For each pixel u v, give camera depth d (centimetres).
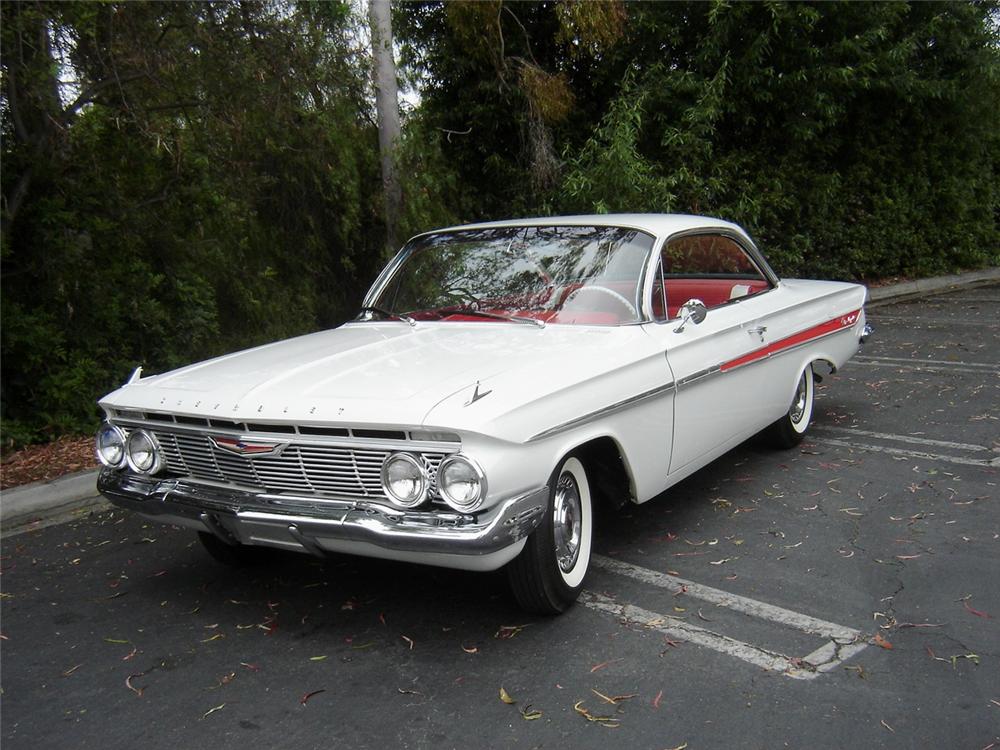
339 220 951
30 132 720
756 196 1361
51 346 712
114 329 750
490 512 330
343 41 837
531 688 330
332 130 859
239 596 429
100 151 736
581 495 401
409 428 329
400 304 505
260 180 848
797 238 1429
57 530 547
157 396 395
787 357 569
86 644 388
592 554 455
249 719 321
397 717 316
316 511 345
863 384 836
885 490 531
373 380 367
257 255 901
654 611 388
